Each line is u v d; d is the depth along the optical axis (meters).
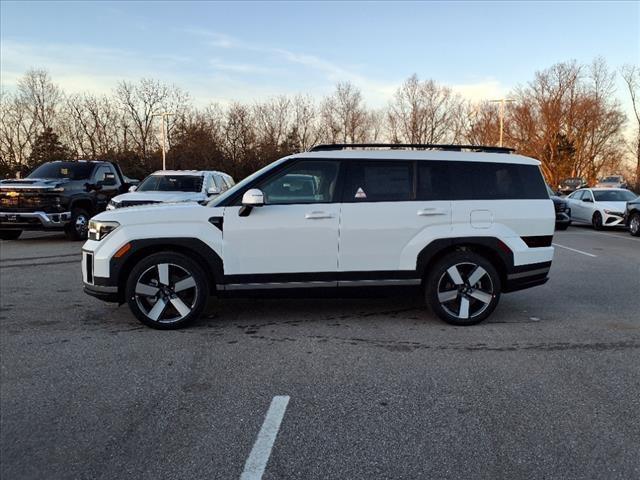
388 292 5.65
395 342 5.13
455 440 3.24
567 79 61.19
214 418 3.53
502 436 3.29
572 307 6.64
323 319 5.95
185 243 5.40
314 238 5.47
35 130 59.56
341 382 4.13
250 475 2.88
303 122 65.69
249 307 6.48
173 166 53.91
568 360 4.64
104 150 59.50
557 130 61.44
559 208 18.53
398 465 2.97
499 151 6.08
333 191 5.55
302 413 3.60
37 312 6.27
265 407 3.69
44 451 3.13
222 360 4.63
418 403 3.76
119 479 2.85
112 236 5.42
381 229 5.53
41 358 4.67
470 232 5.63
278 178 5.54
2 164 54.47
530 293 7.51
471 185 5.71
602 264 10.27
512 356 4.74
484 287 5.76
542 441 3.23
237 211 5.45
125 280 5.52
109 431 3.36
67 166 14.31
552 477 2.85
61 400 3.81
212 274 5.57
